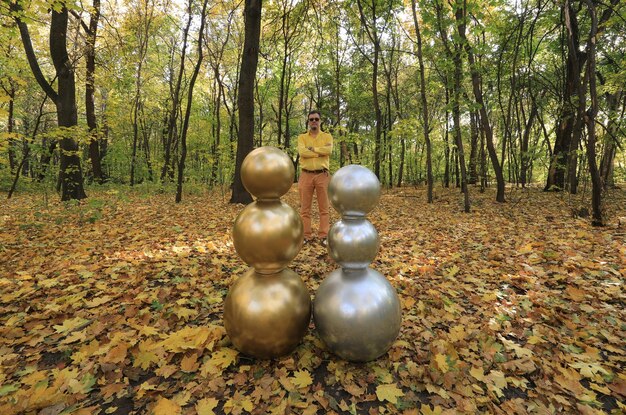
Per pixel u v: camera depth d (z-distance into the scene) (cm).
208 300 285
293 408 169
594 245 466
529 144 1858
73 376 188
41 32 1309
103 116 1490
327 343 200
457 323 262
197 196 1216
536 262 404
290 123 2638
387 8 1145
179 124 2364
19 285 320
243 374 193
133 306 271
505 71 1164
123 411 167
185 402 171
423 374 197
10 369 197
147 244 477
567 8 570
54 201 1004
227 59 1905
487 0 882
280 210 195
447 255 448
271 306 190
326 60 1944
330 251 205
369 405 174
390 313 193
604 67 1258
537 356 219
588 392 184
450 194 1329
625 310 281
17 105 1744
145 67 1730
